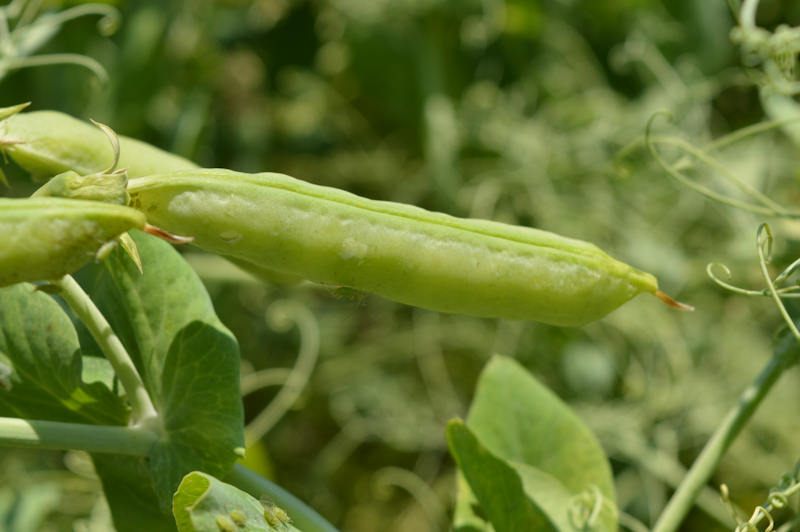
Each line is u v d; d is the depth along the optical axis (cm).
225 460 29
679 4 63
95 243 24
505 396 33
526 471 32
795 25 62
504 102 65
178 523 27
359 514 53
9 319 29
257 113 65
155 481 28
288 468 53
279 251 27
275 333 55
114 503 30
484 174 62
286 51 65
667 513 31
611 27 66
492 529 32
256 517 26
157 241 29
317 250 27
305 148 65
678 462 52
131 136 52
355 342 57
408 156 64
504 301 27
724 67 63
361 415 55
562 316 28
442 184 60
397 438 54
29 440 28
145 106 52
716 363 54
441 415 55
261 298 55
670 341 54
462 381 57
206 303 29
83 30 52
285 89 65
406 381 57
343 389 55
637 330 55
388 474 54
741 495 49
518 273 27
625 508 49
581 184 61
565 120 64
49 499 43
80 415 29
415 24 63
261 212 26
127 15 52
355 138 65
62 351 29
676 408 52
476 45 65
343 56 63
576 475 33
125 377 29
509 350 56
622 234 58
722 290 55
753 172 53
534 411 33
